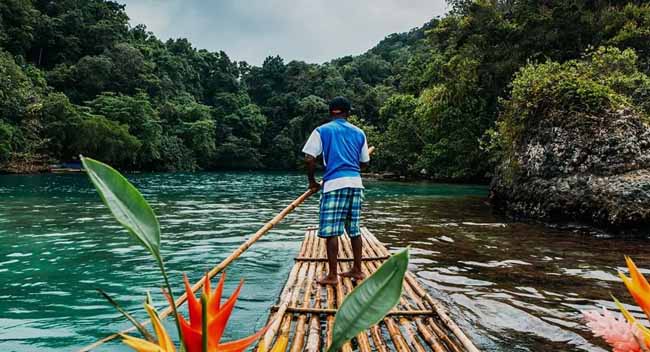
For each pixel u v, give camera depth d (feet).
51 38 124.26
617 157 22.16
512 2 58.49
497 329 8.92
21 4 115.55
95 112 104.06
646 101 27.14
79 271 13.11
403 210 30.25
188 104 138.92
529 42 53.62
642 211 20.03
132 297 10.71
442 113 67.87
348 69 185.98
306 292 10.07
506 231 21.18
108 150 91.40
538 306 10.30
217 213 28.55
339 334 2.45
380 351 7.32
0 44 109.19
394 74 182.19
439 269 13.75
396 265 2.46
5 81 80.18
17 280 12.12
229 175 97.55
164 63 151.64
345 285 10.78
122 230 20.26
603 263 14.58
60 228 20.79
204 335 2.34
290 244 17.93
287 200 38.65
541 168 25.26
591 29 50.39
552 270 13.62
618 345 2.29
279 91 178.19
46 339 8.19
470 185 61.36
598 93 24.02
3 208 28.40
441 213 28.53
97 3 147.23
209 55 178.40
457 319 9.45
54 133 86.07
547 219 23.99
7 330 8.61
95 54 132.05
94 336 8.35
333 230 10.94
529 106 27.07
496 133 34.37
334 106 11.80
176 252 16.10
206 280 2.71
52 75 113.09
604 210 21.11
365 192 48.03
